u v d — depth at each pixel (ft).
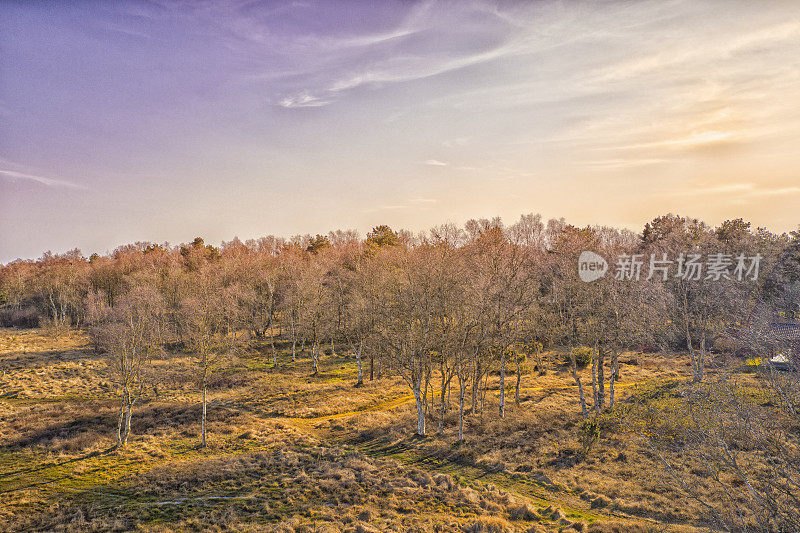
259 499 89.51
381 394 193.77
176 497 90.99
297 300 256.11
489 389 193.47
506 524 74.49
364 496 90.89
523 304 158.51
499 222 351.46
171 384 203.21
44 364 225.76
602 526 73.46
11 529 77.30
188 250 447.42
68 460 112.47
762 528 40.34
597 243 233.96
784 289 138.00
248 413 161.58
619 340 158.81
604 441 116.78
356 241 431.02
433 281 144.97
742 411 44.32
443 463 113.09
